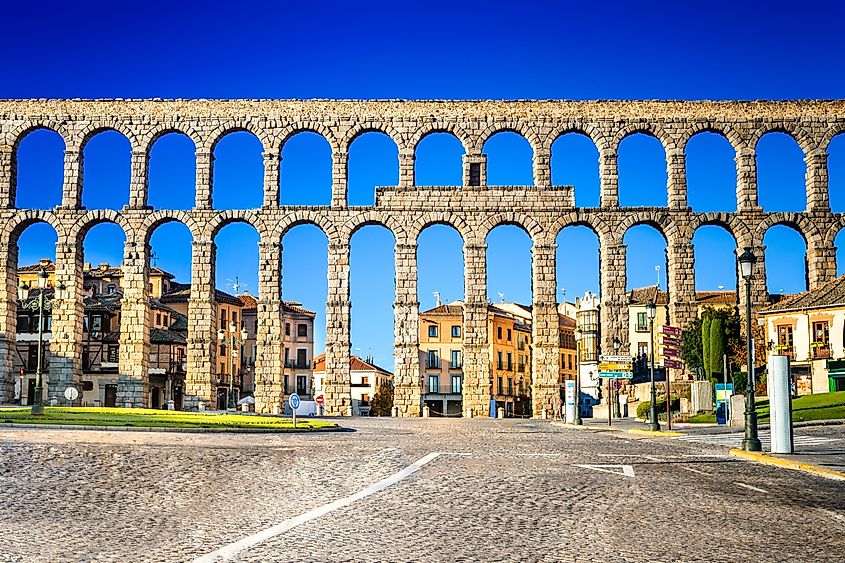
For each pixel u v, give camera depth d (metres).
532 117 82.38
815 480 24.02
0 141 81.75
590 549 13.77
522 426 61.81
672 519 16.59
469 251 80.81
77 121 81.94
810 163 81.56
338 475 22.78
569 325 147.62
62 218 80.50
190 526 15.24
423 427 55.97
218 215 80.44
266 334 79.44
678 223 80.62
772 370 32.56
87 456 25.45
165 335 114.94
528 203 81.31
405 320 79.75
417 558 13.01
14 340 81.19
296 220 80.69
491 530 15.20
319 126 82.19
